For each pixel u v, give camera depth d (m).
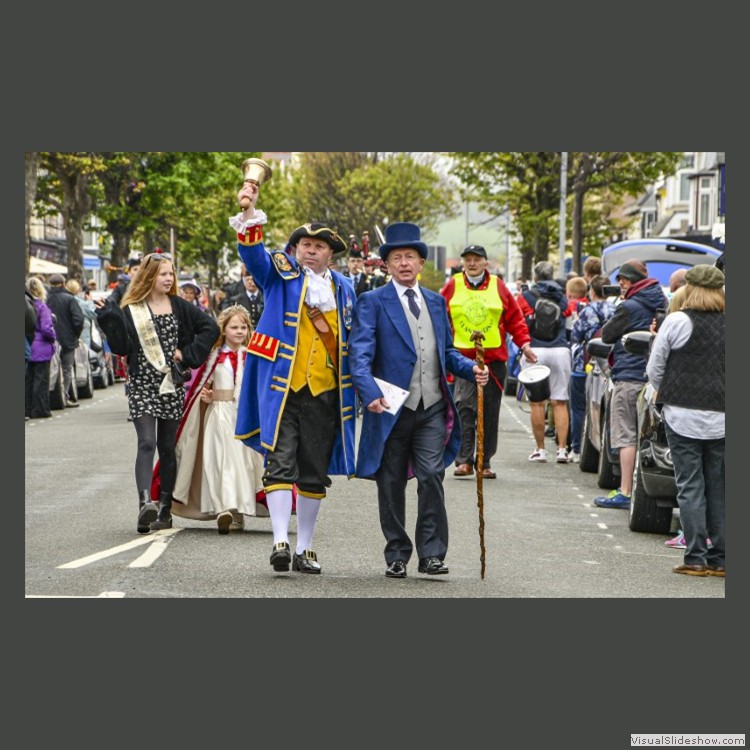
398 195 70.94
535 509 12.82
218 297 25.55
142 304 11.08
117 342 11.00
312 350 9.34
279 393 9.28
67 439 18.80
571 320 17.80
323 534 11.23
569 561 10.16
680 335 9.66
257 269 9.29
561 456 16.59
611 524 12.05
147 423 11.13
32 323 22.03
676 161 45.59
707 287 9.73
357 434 14.00
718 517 9.74
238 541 10.85
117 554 10.12
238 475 11.20
